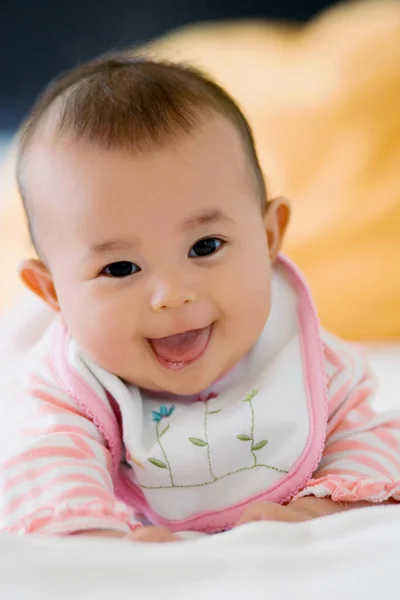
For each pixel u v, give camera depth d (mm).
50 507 763
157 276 872
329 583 587
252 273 921
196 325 881
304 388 960
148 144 882
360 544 651
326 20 2273
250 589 580
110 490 845
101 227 873
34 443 845
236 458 922
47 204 926
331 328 1750
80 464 833
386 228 1830
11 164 2199
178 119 907
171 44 2260
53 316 1262
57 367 964
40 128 959
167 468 915
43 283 1013
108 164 878
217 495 923
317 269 1801
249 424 928
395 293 1736
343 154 1926
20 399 950
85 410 918
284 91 2047
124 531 761
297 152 1961
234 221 908
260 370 995
